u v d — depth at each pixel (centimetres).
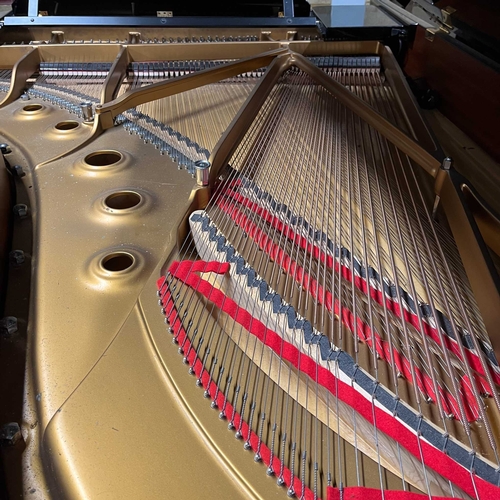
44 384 108
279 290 134
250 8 334
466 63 231
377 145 211
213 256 142
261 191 174
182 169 184
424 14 290
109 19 296
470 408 106
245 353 116
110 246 146
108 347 115
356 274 143
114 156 195
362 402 104
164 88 221
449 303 136
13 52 267
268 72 243
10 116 223
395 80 259
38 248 145
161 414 101
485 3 231
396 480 94
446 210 159
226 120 226
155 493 88
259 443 97
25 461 94
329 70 286
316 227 161
